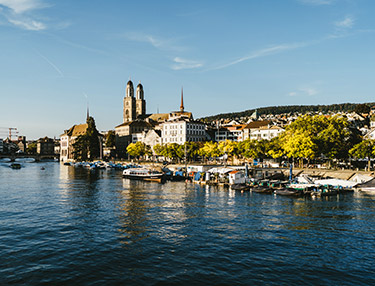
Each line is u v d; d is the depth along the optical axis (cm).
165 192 7544
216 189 8069
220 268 2959
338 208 5534
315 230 4175
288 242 3703
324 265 3045
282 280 2723
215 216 4956
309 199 6456
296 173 10331
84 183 9656
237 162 15775
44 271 2872
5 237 3847
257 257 3238
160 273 2844
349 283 2683
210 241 3734
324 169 10531
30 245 3566
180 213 5169
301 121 11894
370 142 9819
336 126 11369
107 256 3244
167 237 3884
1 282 2653
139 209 5481
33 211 5319
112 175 12912
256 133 17562
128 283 2645
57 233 4031
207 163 15000
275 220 4700
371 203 5994
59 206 5756
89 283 2644
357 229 4222
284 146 10900
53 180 10644
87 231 4125
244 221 4644
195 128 19350
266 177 9244
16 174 13362
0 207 5650
